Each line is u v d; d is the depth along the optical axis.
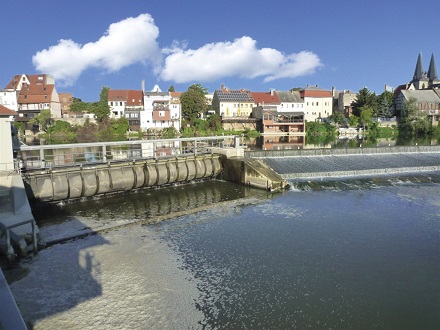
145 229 21.56
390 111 120.62
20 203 20.06
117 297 13.76
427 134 100.44
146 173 32.38
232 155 37.66
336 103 137.12
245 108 113.12
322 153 44.75
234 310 13.12
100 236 20.27
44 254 17.58
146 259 17.23
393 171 40.41
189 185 35.28
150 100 103.25
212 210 25.77
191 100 101.25
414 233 21.25
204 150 41.66
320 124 105.81
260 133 99.12
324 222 23.17
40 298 13.58
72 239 19.62
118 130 98.50
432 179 37.06
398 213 25.19
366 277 15.80
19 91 106.06
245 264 16.92
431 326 12.47
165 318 12.52
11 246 16.64
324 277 15.76
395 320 12.75
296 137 94.19
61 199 27.53
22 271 15.74
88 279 15.12
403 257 17.91
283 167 39.62
